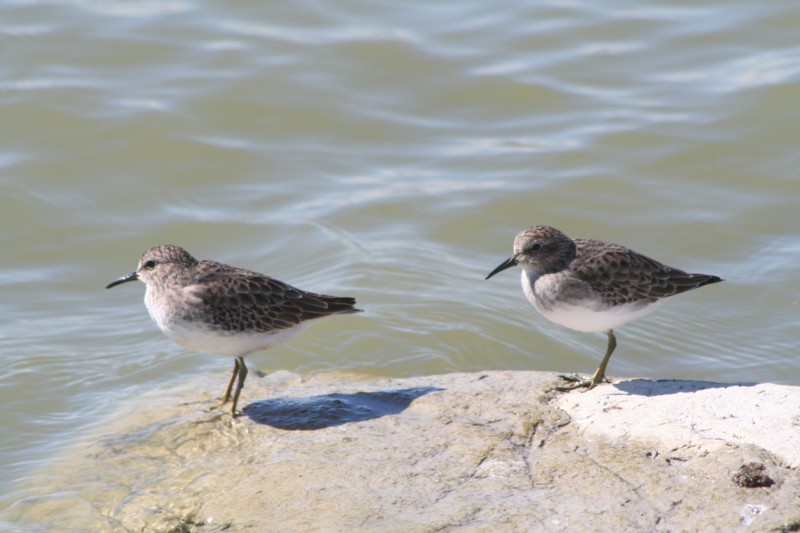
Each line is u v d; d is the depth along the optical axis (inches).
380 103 860.6
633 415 433.1
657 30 930.1
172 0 975.0
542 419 443.5
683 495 373.7
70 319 642.2
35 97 834.2
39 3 947.3
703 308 660.7
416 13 970.1
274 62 893.8
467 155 808.3
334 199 766.5
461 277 690.2
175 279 471.2
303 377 545.0
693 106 837.2
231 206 761.0
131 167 788.6
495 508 375.2
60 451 480.7
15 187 759.7
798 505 362.0
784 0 943.7
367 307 650.8
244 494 401.4
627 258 473.1
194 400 509.4
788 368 598.2
